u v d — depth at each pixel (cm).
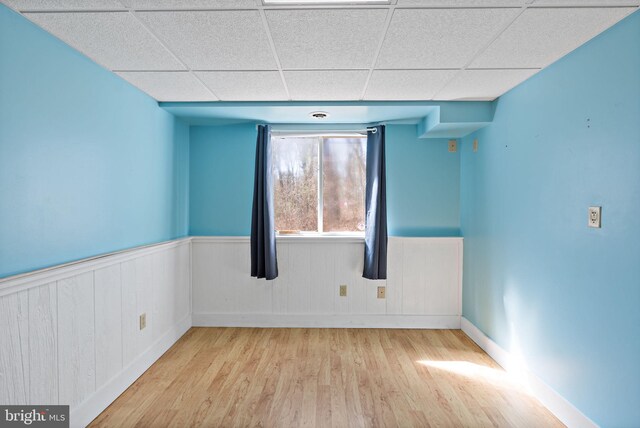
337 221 416
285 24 190
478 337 350
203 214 407
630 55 180
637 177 176
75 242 215
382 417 230
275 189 416
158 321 316
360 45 215
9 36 172
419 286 398
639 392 174
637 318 176
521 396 257
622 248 184
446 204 406
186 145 397
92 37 202
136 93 288
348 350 335
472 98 318
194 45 214
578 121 216
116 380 250
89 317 222
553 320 239
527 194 270
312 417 229
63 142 207
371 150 389
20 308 173
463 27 194
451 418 229
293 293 399
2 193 168
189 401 247
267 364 304
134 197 284
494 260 322
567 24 189
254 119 380
